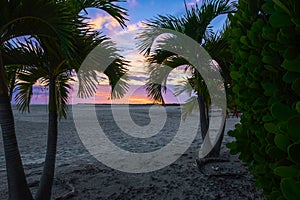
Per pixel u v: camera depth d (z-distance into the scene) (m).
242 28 1.57
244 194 3.97
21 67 4.00
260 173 1.22
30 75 4.23
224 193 4.07
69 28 2.79
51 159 3.64
